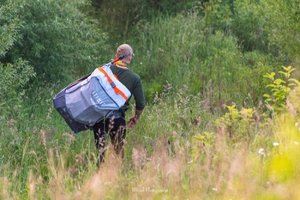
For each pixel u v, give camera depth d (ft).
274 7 107.86
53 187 60.54
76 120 73.36
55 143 79.36
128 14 141.59
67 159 76.43
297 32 106.63
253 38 132.57
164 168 59.41
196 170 57.21
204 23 135.13
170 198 53.16
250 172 50.34
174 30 132.46
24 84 96.02
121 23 140.05
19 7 96.43
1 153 76.28
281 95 76.69
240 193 45.88
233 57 121.19
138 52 127.95
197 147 67.15
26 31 104.06
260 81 107.65
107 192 55.93
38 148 79.56
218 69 118.52
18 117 88.07
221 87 110.42
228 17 136.15
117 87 73.26
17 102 89.92
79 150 80.28
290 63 109.60
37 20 106.01
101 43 122.72
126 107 74.90
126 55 75.41
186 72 117.70
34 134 83.20
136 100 75.61
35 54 104.22
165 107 96.32
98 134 74.23
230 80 114.11
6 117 86.12
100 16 140.05
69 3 111.65
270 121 70.79
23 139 81.61
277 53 124.06
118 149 73.51
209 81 109.50
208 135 70.44
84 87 73.51
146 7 143.43
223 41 128.67
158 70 121.60
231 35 132.87
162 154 65.41
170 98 106.22
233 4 138.21
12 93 90.38
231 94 107.34
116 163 65.21
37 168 71.20
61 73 109.91
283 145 53.06
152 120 91.35
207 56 125.70
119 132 74.02
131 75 74.90
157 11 142.72
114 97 72.90
